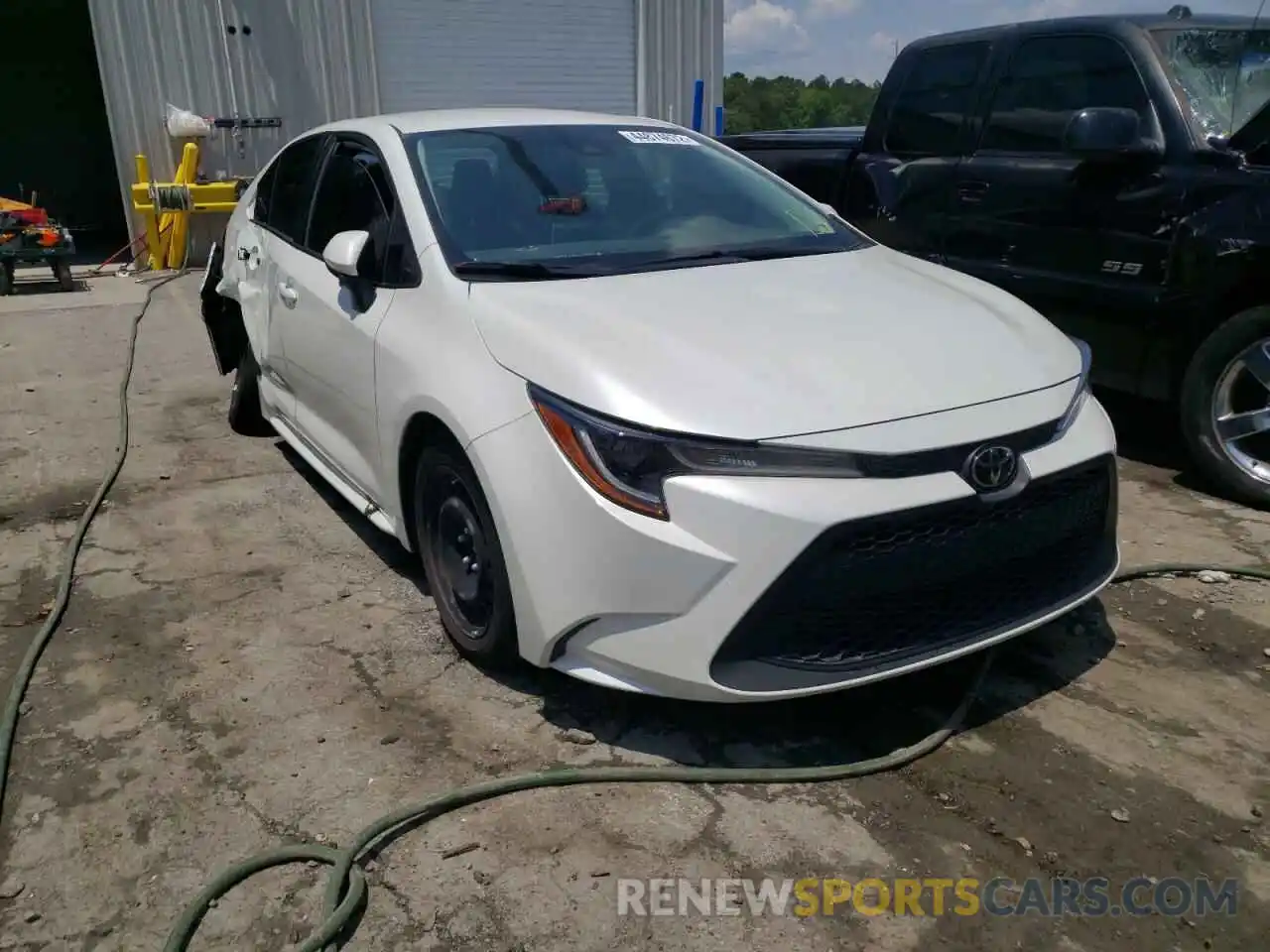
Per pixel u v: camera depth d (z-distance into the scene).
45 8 15.23
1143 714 2.97
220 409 6.19
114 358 7.52
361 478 3.77
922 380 2.72
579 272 3.31
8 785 2.74
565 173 3.80
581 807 2.61
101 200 16.20
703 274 3.37
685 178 4.02
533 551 2.69
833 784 2.69
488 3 13.06
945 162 5.48
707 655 2.51
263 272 4.66
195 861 2.47
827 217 4.12
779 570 2.45
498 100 13.48
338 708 3.05
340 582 3.87
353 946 2.21
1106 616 3.52
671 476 2.50
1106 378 4.82
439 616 3.55
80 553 4.16
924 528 2.57
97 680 3.23
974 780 2.70
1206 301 4.31
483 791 2.63
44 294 10.36
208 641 3.46
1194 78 4.61
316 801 2.66
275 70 12.23
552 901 2.32
